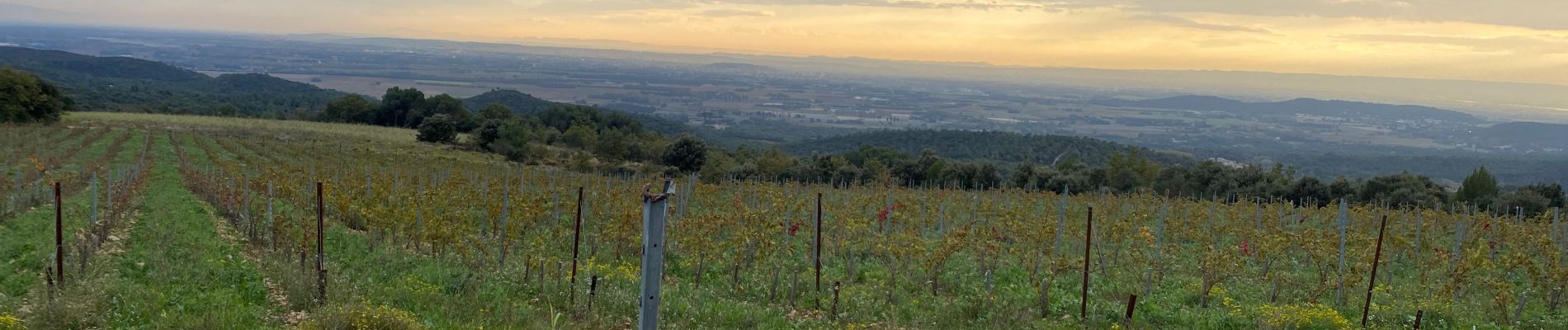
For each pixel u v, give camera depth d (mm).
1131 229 22500
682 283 14961
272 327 10125
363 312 9836
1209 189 52812
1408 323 12570
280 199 25188
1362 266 14289
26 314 9727
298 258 14914
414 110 107562
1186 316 12641
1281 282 14844
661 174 65375
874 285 15258
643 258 8008
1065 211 26875
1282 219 27531
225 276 12445
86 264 11891
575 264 12711
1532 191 46656
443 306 11578
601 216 24266
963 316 12672
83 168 34969
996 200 31531
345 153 58406
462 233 16656
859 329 11844
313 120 108750
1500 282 13297
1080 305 13156
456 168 41906
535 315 11438
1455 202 45094
